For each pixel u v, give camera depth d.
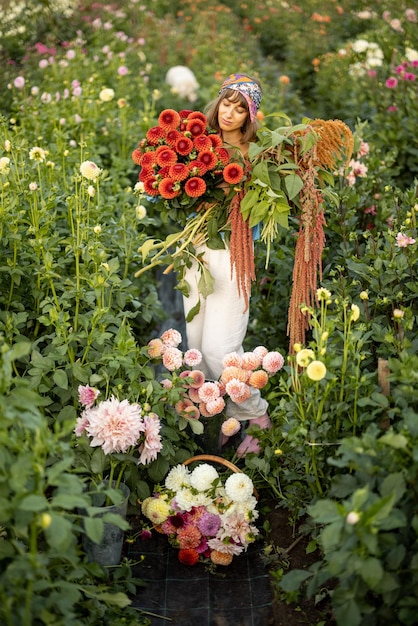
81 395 2.83
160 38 9.19
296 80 8.98
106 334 3.00
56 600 2.06
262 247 4.30
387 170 4.63
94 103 5.62
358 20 10.14
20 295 3.46
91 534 2.02
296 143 3.04
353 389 2.66
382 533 2.09
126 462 2.81
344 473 2.65
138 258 4.09
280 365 3.11
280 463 3.17
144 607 2.64
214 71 8.17
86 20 8.92
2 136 4.14
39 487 2.03
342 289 3.37
